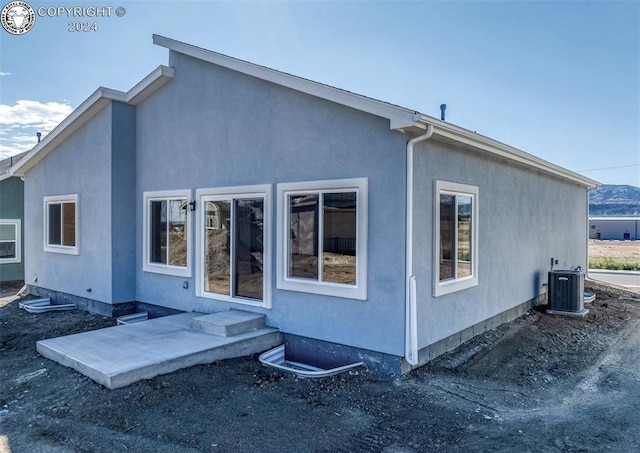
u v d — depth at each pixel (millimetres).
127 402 4895
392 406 5008
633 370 6562
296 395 5230
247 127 7668
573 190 13938
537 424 4672
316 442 4152
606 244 40125
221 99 8094
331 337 6535
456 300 7215
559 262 12586
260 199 7559
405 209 5797
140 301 9734
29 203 12430
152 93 9406
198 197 8531
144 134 9625
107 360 5719
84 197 10234
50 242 11648
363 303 6195
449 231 7055
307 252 6852
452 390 5555
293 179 7004
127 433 4258
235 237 7949
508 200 9203
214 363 6227
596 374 6367
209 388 5352
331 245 6547
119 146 9516
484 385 5789
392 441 4215
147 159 9562
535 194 10750
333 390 5418
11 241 15547
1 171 19016
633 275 19375
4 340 8078
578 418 4855
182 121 8828
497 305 8758
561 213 12781
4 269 15320
